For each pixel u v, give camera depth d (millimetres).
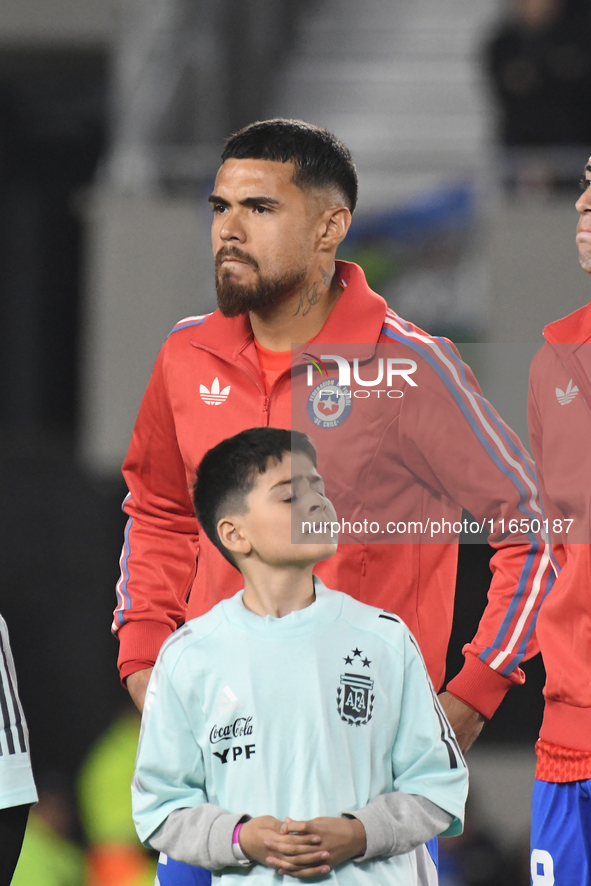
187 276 22969
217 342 9578
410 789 7895
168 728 8031
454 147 27000
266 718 7844
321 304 9406
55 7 29672
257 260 9008
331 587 9141
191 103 25016
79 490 24156
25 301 31391
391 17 33875
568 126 22859
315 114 29953
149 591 10188
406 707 8047
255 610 8227
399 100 29766
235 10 28469
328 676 7910
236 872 7793
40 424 31141
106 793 20234
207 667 8008
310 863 7418
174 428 10062
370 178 22500
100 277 23125
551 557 9359
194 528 10414
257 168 9023
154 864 20047
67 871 19891
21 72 31297
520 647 9219
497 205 20984
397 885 7867
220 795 7953
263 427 8320
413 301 21094
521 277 20750
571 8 23141
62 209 31688
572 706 9195
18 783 7965
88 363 23750
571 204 21000
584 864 9188
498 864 18891
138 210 23094
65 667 23906
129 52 25062
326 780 7734
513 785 20219
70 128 31594
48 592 24062
